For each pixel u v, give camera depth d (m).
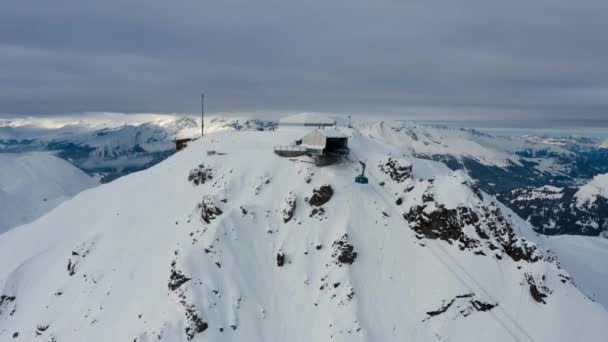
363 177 90.75
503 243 73.38
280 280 78.06
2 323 91.94
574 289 66.38
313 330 70.06
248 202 91.81
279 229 86.12
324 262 78.62
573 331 61.25
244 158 106.62
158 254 87.50
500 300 67.00
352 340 66.06
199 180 105.25
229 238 81.81
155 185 115.44
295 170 97.62
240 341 69.00
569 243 125.81
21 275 101.31
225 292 74.00
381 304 70.88
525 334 62.25
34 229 123.12
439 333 66.25
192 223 91.38
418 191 85.06
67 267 97.69
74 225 115.94
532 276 67.25
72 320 81.44
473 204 77.00
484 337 63.53
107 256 93.75
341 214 85.00
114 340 71.25
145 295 78.06
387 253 77.94
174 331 68.12
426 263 75.19
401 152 114.12
